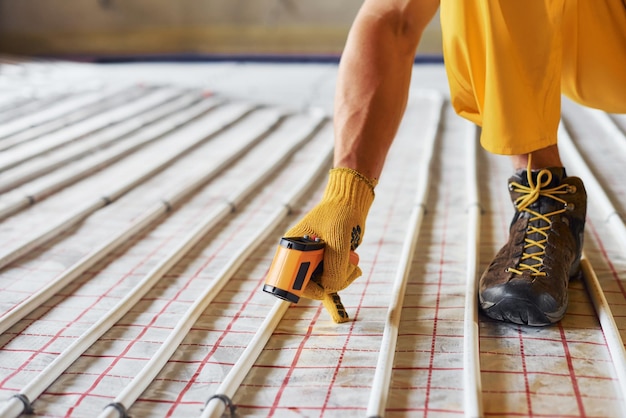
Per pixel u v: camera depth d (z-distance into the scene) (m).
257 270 1.90
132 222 2.27
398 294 1.62
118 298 1.75
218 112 4.12
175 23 7.04
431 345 1.45
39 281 1.87
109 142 3.34
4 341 1.54
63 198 2.58
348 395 1.28
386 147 1.50
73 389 1.34
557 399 1.25
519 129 1.42
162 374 1.38
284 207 2.36
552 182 1.62
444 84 4.89
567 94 1.73
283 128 3.71
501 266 1.58
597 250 1.95
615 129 3.33
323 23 6.81
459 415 1.21
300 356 1.43
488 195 2.50
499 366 1.37
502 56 1.39
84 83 5.03
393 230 2.17
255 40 6.94
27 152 3.12
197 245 2.11
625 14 1.55
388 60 1.47
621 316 1.56
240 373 1.33
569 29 1.57
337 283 1.39
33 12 7.19
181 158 3.12
